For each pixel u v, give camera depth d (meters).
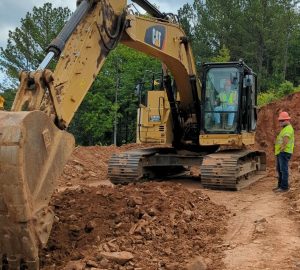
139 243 6.90
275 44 60.88
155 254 6.56
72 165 16.59
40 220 5.29
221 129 13.59
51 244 6.51
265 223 8.55
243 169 13.72
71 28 7.16
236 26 61.88
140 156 13.32
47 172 5.51
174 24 11.86
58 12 52.28
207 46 63.09
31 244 5.12
